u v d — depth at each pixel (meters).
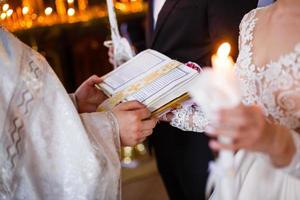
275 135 0.67
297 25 0.85
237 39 1.27
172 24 1.38
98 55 2.64
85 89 1.28
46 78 0.96
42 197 0.95
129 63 1.31
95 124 1.02
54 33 2.37
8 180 0.91
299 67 0.83
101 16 2.45
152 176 2.37
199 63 1.37
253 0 1.25
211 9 1.29
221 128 0.60
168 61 1.22
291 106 0.85
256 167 0.92
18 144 0.91
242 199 0.93
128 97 1.14
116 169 1.01
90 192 0.97
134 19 2.36
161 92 1.09
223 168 0.63
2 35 0.95
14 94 0.91
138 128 1.05
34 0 2.19
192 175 1.51
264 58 0.90
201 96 0.58
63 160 0.96
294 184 0.88
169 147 1.54
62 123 0.96
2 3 1.31
